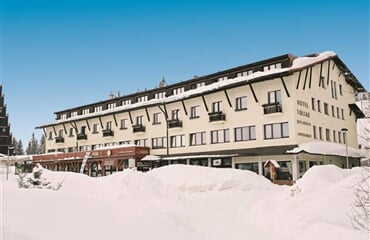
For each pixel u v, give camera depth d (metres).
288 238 8.15
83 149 45.19
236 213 11.66
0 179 16.81
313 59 29.64
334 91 34.09
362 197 8.56
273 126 28.19
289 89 27.41
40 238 4.99
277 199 12.69
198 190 16.84
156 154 36.41
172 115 35.78
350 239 6.96
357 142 36.94
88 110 48.12
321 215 8.98
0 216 5.64
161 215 7.75
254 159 28.62
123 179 12.37
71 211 6.89
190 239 7.02
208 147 32.25
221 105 31.80
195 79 36.00
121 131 40.56
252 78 28.70
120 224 6.66
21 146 99.38
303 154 27.25
